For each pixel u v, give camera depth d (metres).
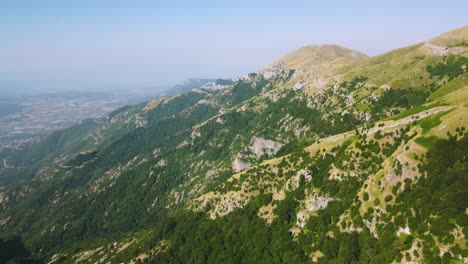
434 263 132.75
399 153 180.88
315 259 183.75
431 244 137.75
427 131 178.38
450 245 131.75
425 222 145.38
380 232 163.88
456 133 165.50
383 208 169.38
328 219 196.88
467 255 125.69
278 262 199.62
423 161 166.50
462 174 147.88
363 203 181.12
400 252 146.75
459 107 185.12
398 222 157.12
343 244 175.25
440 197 147.88
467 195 139.62
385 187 174.75
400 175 171.25
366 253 161.12
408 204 158.38
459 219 134.38
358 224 176.50
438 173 155.62
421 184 160.12
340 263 167.50
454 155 156.75
